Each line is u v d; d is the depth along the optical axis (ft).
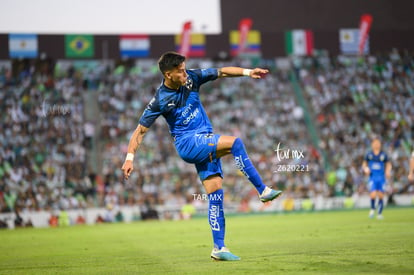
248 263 47.06
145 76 247.09
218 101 241.55
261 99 244.63
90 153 211.41
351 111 240.73
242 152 47.91
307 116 239.71
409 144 224.74
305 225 108.99
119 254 65.05
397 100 247.91
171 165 206.18
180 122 49.16
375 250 54.03
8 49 218.79
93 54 225.35
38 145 204.44
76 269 50.49
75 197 183.32
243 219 150.71
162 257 58.49
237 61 249.75
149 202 183.21
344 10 259.39
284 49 239.91
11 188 181.57
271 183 196.65
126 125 223.51
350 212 166.40
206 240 82.33
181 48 231.30
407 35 252.42
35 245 87.45
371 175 125.70
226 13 248.93
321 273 39.09
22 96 221.46
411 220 111.86
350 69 259.19
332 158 216.13
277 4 253.85
